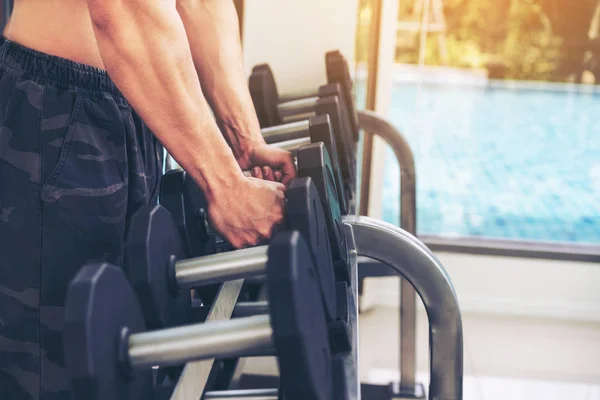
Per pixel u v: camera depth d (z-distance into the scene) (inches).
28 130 31.3
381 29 90.6
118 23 26.1
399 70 413.4
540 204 210.2
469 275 106.0
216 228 29.7
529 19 417.1
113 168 32.7
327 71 64.2
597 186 231.8
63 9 31.9
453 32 419.5
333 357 23.5
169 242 24.6
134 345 19.4
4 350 32.3
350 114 64.5
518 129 312.7
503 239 108.5
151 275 22.2
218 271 24.0
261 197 29.3
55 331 31.8
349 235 33.3
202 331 19.6
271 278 17.9
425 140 286.5
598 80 419.2
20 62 31.9
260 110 57.6
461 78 420.8
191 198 31.4
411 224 72.2
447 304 33.6
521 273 105.3
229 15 41.3
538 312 105.8
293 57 79.8
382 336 97.7
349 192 47.7
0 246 31.8
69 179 31.2
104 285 18.4
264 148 39.8
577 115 344.5
